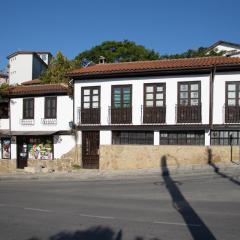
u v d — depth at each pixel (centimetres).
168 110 2645
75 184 1962
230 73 2545
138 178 2050
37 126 3044
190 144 2616
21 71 6091
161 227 948
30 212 1195
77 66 4284
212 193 1465
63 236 886
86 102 2858
